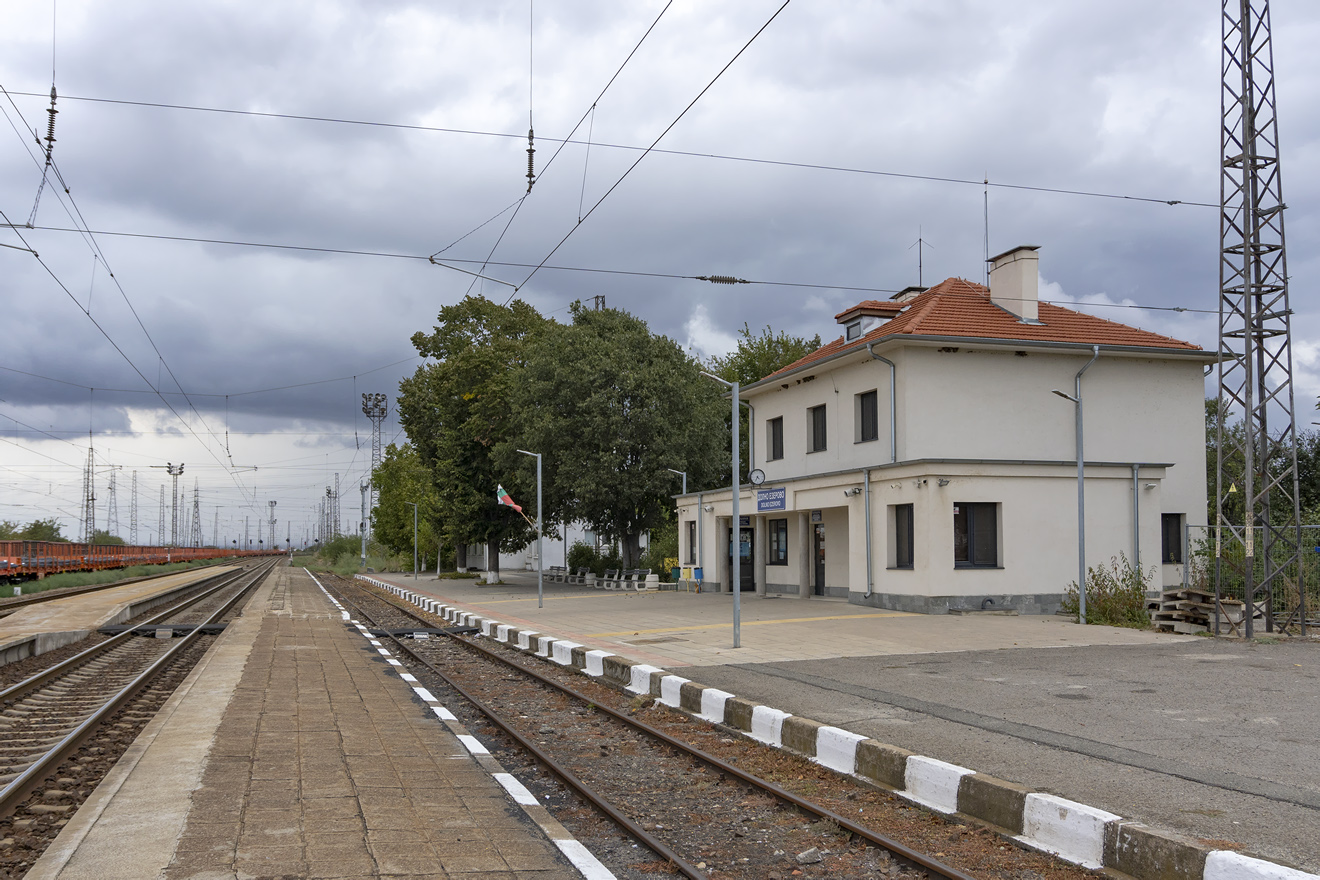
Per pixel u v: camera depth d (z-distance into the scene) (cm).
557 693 1338
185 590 4259
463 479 4950
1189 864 526
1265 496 1755
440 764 838
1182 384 2639
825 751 860
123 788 725
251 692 1239
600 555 5003
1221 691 1119
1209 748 814
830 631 1850
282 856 564
